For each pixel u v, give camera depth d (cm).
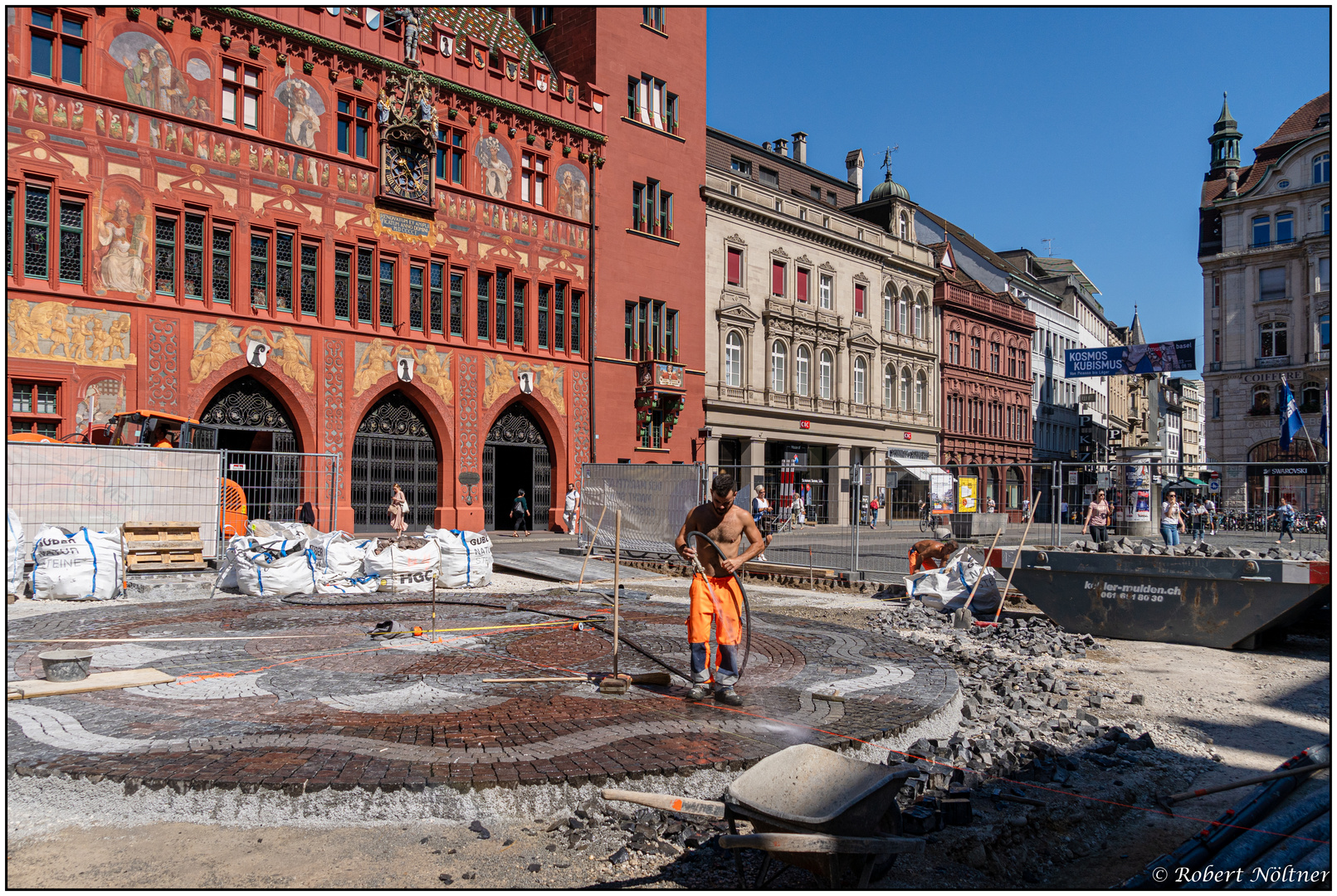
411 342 2708
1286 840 403
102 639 834
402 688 640
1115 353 5031
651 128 3506
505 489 3466
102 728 521
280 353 2394
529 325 3066
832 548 1697
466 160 2889
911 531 1720
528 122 3073
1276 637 1030
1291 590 942
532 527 3139
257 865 383
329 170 2525
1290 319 5012
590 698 619
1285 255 5028
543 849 409
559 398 3153
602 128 3322
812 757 391
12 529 1160
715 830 430
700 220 3694
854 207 5103
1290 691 789
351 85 2577
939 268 5319
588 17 3366
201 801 429
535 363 3077
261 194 2370
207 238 2266
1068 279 7256
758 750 498
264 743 495
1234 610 983
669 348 3566
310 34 2458
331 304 2516
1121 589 1063
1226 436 5209
